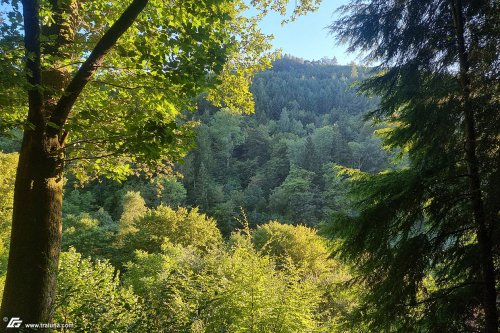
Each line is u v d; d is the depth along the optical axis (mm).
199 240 17484
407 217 3416
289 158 52812
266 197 45031
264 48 5422
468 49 2926
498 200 2676
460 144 3217
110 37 3043
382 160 44312
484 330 2945
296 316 4340
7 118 3529
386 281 3418
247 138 64312
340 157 47938
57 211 3000
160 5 3721
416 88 3414
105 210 31672
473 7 3004
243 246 5312
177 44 3129
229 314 4074
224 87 5484
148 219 17797
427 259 3262
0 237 12320
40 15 3188
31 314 2719
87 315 3316
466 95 2898
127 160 4609
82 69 3002
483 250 2938
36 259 2803
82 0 3768
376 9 3580
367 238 3539
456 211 3273
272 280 4727
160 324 3389
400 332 3289
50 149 2959
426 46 3383
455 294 3096
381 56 3693
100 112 3656
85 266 4996
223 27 3754
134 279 9672
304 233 14125
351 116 70438
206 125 58688
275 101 87938
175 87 3422
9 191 13242
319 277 8148
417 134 3662
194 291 4391
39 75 2723
